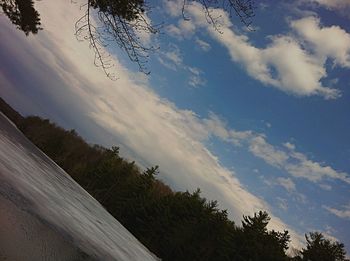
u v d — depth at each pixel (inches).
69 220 245.1
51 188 326.6
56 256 166.4
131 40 254.5
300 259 1593.3
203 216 1971.0
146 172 2299.5
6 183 210.1
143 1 255.1
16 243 148.1
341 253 1531.7
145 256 433.7
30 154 459.8
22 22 765.9
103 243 264.8
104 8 255.3
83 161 3395.7
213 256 1668.3
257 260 1555.1
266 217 1726.1
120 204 2154.3
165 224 1940.2
